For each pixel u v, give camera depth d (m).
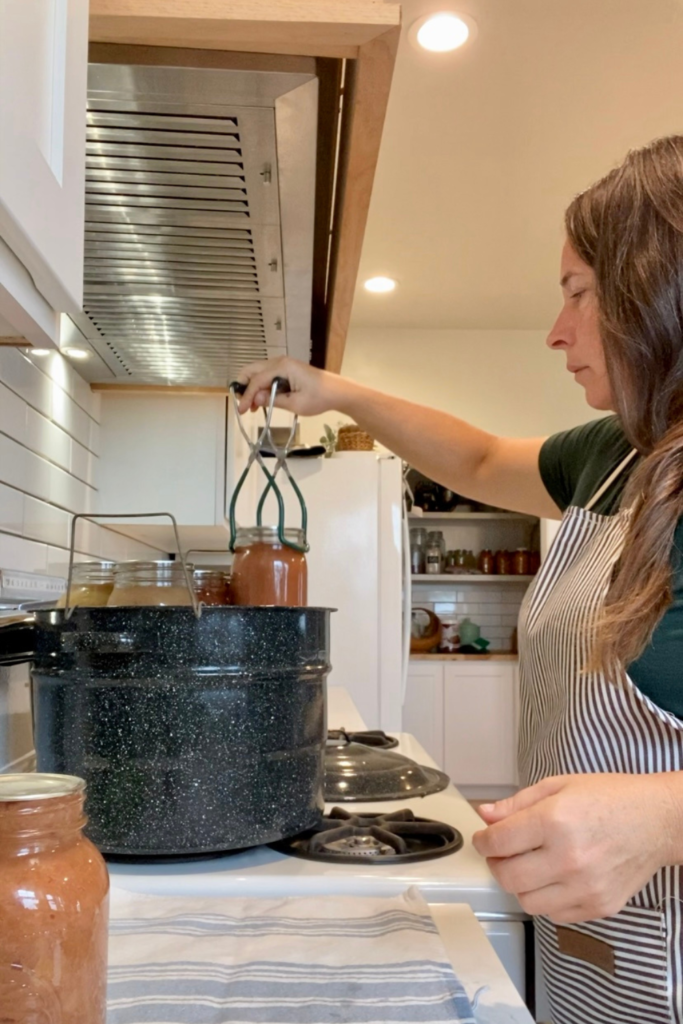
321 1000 0.56
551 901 0.57
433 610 4.08
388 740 1.61
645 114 2.26
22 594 1.09
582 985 0.76
